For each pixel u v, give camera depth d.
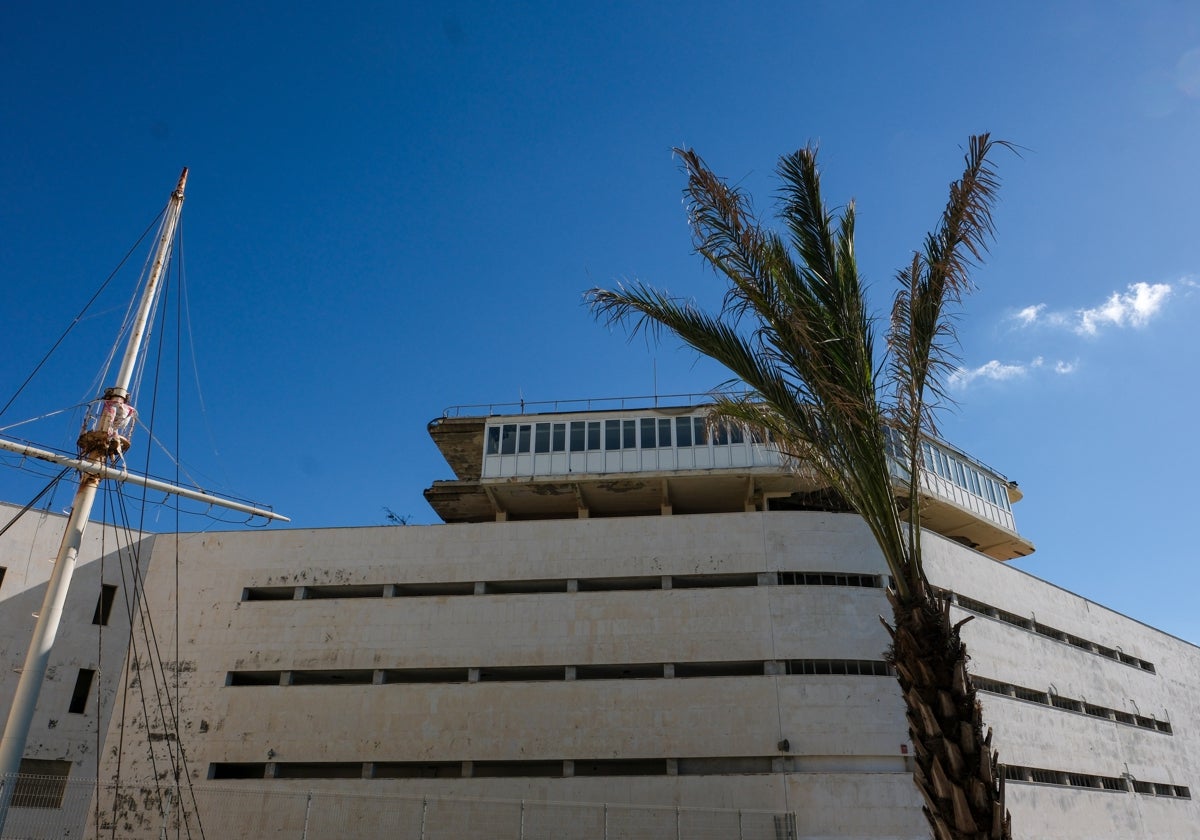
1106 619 51.00
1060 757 40.88
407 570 40.09
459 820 34.53
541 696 36.56
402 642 38.31
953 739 10.20
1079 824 39.56
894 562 11.36
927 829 33.09
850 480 12.35
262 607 39.59
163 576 40.53
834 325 12.02
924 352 11.95
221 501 33.81
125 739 36.94
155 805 35.47
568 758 35.34
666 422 45.06
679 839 32.06
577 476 44.16
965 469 49.38
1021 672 41.59
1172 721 52.38
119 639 38.53
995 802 10.02
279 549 41.06
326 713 37.09
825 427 12.21
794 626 36.75
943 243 11.80
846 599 37.16
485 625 38.34
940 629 10.77
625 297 12.90
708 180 12.12
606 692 36.34
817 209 12.38
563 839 33.78
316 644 38.59
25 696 21.77
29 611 36.72
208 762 36.53
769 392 12.44
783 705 35.19
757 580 38.44
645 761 36.16
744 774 34.50
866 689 35.28
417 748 36.12
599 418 45.66
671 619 37.53
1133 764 46.09
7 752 21.08
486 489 45.19
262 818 35.38
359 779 35.84
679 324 12.66
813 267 12.22
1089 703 45.44
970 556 42.44
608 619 37.84
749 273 12.07
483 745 35.94
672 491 45.22
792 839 32.62
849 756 34.50
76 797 35.25
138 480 27.06
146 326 27.22
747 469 42.94
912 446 11.95
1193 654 58.75
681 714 35.59
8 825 33.44
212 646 38.91
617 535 39.81
